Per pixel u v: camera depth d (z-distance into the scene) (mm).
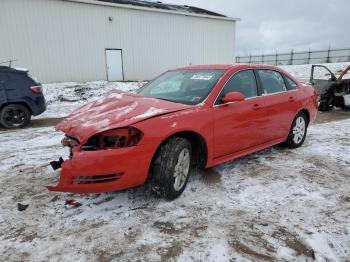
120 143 2869
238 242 2562
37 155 4871
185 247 2496
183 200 3268
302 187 3621
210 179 3812
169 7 21547
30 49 15102
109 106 3479
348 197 3383
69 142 3232
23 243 2555
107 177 2820
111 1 18422
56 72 16047
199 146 3570
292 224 2832
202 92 3707
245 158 4652
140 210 3059
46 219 2912
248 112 3986
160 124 3031
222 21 21875
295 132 5094
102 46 17344
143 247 2496
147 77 19484
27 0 14625
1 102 7207
